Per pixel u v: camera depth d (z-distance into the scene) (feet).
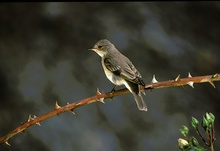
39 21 52.90
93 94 46.78
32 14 53.42
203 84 50.14
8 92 46.32
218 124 48.49
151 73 49.37
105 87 47.24
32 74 47.62
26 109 45.60
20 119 45.03
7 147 42.50
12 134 19.90
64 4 54.90
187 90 49.16
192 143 16.08
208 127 16.16
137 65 49.52
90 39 51.16
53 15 53.47
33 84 47.03
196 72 51.26
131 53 50.21
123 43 50.80
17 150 42.75
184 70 50.78
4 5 53.62
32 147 43.27
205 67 52.13
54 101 46.11
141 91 27.73
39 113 45.42
